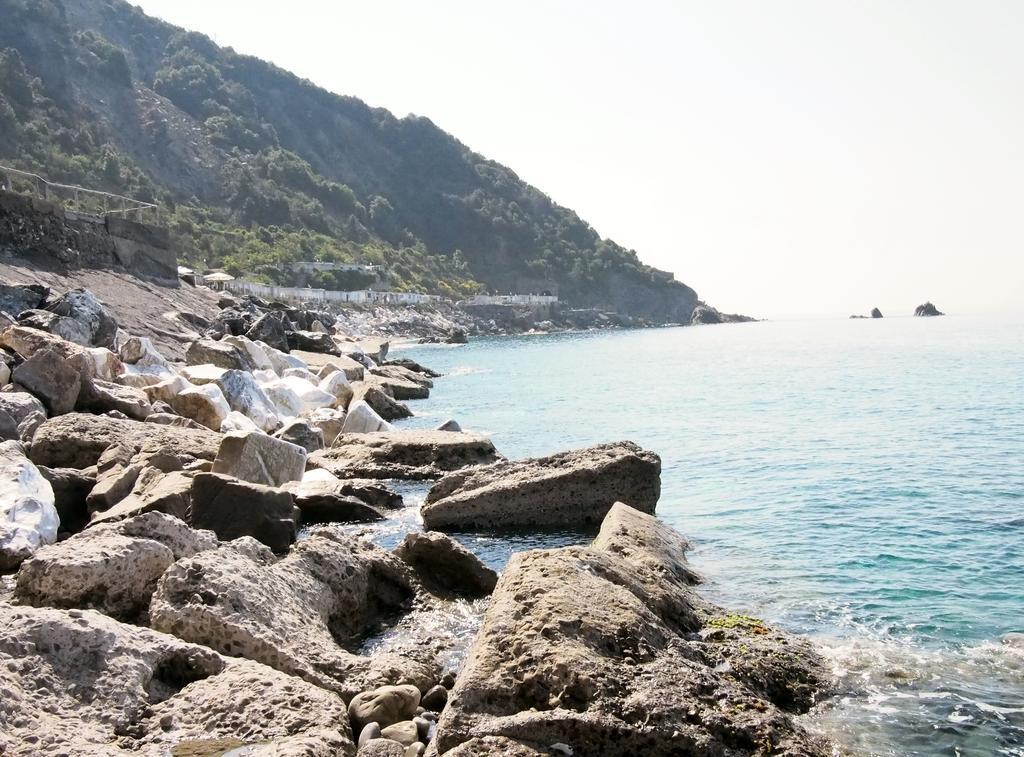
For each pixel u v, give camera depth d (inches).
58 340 847.1
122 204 4591.5
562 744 283.6
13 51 5551.2
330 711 297.7
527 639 318.3
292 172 7244.1
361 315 4741.6
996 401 1378.0
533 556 386.9
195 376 1037.8
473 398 1712.6
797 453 952.3
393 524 653.3
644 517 553.9
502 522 653.9
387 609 454.0
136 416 824.9
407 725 305.4
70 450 661.3
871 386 1732.3
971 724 329.4
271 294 4060.0
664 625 366.9
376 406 1328.7
